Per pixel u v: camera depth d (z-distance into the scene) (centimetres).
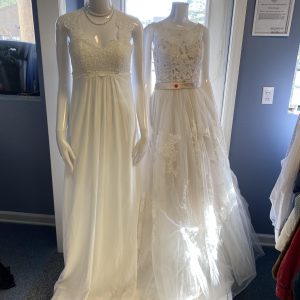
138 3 165
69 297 136
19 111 188
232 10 155
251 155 177
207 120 142
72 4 156
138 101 132
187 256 134
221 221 146
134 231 138
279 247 128
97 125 123
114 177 131
